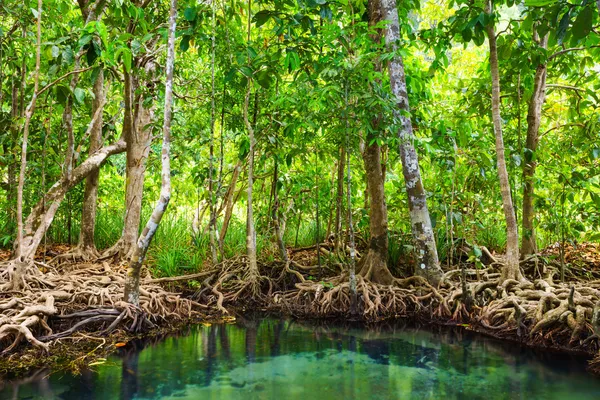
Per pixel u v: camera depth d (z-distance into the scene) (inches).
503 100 273.9
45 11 220.5
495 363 141.5
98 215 310.0
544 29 180.4
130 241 262.1
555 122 299.0
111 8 201.8
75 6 256.7
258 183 333.7
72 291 184.7
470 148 247.1
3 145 248.7
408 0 239.5
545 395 114.6
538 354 149.9
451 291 202.1
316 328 189.5
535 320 162.6
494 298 187.5
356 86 187.3
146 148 265.6
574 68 272.8
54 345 148.6
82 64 221.5
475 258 228.5
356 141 217.0
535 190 262.8
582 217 234.4
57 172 275.6
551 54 234.4
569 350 150.6
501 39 214.7
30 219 214.7
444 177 246.5
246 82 222.8
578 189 220.7
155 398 111.6
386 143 222.4
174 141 273.4
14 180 267.4
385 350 156.1
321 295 220.2
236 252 285.4
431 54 367.9
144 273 247.0
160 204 171.6
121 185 370.9
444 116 253.3
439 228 259.3
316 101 184.4
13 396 112.0
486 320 179.8
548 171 244.8
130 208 262.5
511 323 170.7
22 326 140.4
